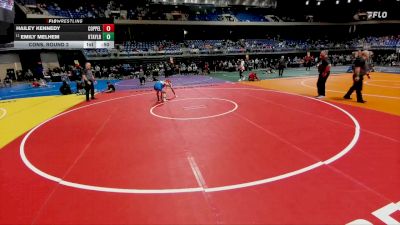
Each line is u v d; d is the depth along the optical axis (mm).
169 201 4152
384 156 5570
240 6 42812
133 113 10430
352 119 8461
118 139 7320
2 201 4328
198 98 13266
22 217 3869
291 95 13219
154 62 32719
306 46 39281
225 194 4293
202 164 5469
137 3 37969
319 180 4633
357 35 45062
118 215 3836
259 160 5559
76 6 34344
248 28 42750
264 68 33406
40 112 11492
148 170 5285
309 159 5527
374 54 39031
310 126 7859
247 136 7137
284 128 7734
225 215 3742
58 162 5871
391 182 4492
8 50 25484
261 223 3547
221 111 10133
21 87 22000
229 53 35281
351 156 5613
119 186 4688
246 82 19516
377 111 9367
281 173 4941
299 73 25609
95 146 6832
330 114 9164
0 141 7559
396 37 38594
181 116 9586
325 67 11773
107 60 31203
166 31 39625
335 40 43562
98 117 10000
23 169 5562
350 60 35062
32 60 28547
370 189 4297
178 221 3650
